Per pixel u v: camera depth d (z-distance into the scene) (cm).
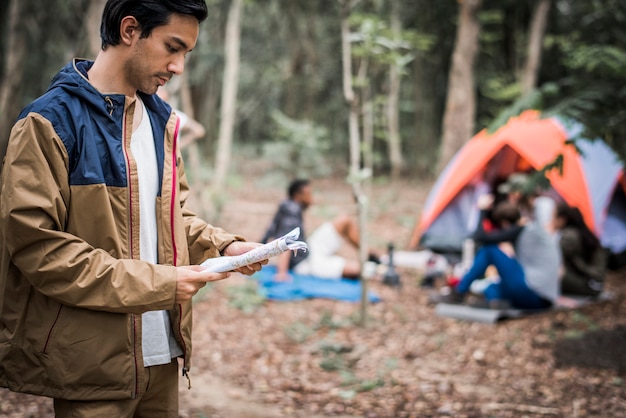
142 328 191
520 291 587
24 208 166
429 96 1903
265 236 686
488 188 815
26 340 177
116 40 178
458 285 608
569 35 1304
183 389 397
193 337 496
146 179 193
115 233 179
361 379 425
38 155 169
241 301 590
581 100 498
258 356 466
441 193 797
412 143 2067
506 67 1596
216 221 975
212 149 2011
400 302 639
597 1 1123
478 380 429
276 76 2184
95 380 177
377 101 559
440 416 366
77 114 175
